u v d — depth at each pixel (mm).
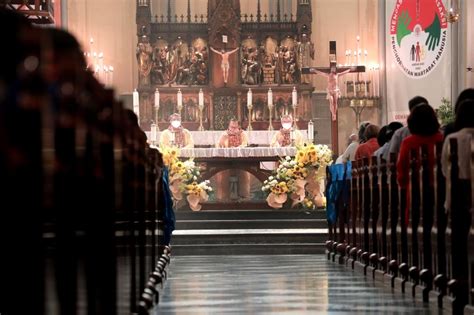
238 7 34875
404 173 13633
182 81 34844
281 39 35062
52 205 4578
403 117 34469
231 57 34906
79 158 5125
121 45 36594
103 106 6305
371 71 35500
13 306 4473
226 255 25359
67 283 4969
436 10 32875
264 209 27500
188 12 35312
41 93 4109
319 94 36125
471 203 10438
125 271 8852
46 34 4355
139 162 11391
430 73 33281
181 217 26828
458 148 10680
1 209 4082
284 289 14906
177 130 29891
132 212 9883
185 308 12086
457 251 10930
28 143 4098
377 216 17234
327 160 27016
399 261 14961
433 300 12289
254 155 28859
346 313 11242
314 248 25625
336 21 36844
